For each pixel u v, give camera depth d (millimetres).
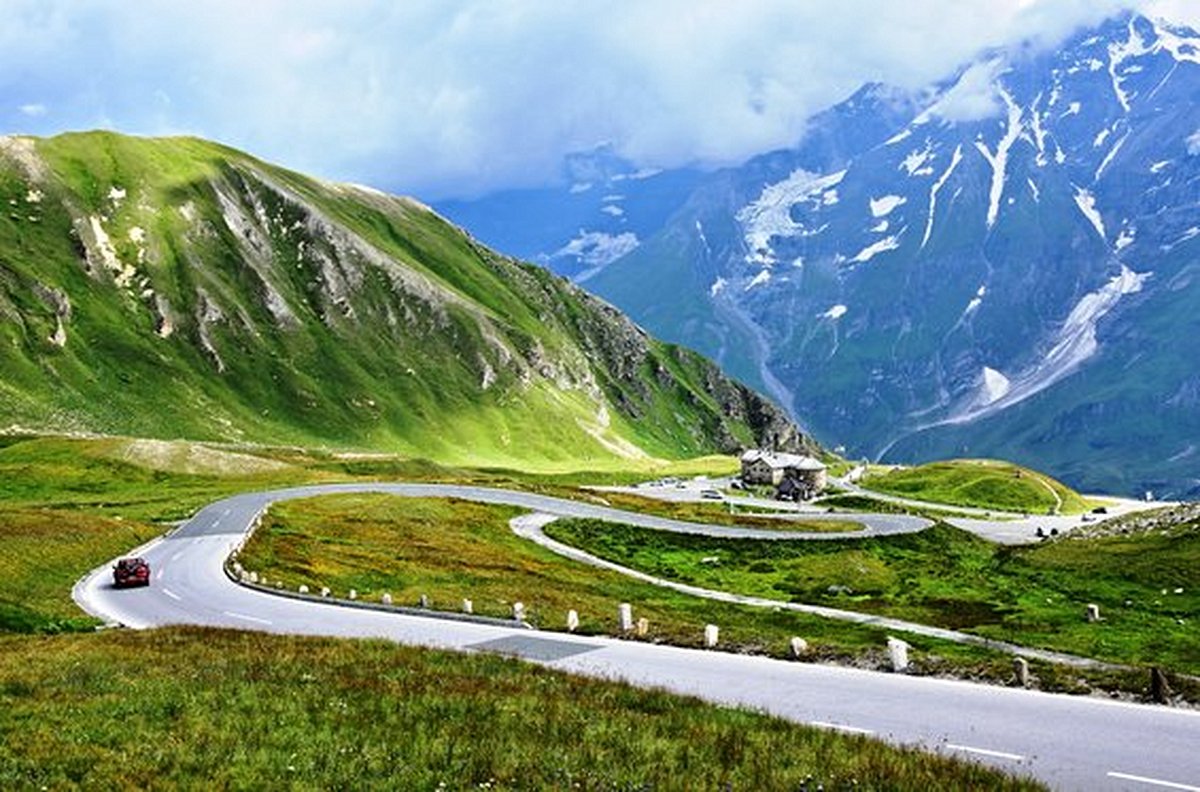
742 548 125500
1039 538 167125
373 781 18953
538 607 66125
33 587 63688
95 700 24125
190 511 122438
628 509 150875
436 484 164000
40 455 169625
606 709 25203
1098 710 27156
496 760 20328
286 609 56844
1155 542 113562
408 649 34344
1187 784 20578
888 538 133875
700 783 19219
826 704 28344
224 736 21312
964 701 28578
